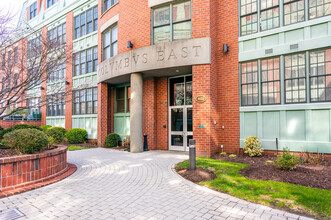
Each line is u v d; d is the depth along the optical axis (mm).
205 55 8656
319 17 7543
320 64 7566
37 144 5742
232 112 9117
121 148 11820
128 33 10867
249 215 3594
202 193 4648
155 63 9469
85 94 15836
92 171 6676
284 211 3719
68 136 14859
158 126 11133
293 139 7895
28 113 20000
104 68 12148
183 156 8914
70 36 17125
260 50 8594
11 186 4941
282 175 5477
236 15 9195
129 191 4824
